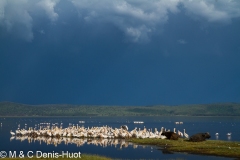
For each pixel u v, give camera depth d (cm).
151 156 6475
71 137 10788
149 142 8781
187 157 6338
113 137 10312
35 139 10200
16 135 11638
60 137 10838
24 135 11594
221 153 6731
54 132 11144
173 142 8619
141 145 8319
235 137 10881
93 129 11356
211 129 16125
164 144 8338
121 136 10225
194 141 8744
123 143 8831
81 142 9212
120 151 7212
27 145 8481
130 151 7219
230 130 15412
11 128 16750
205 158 6206
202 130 15312
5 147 8056
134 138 9975
